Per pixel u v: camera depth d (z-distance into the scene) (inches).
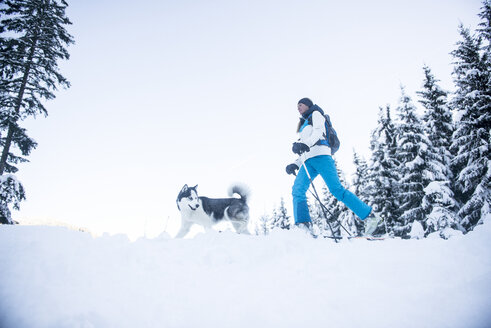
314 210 803.4
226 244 104.3
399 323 53.7
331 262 86.2
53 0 529.0
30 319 54.5
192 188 252.1
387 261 83.8
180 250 100.0
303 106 152.1
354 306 61.0
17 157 460.8
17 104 458.6
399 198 599.2
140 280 74.7
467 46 545.0
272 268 87.0
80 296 63.5
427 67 628.1
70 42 520.7
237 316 60.6
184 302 66.4
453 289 63.1
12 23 483.2
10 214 405.1
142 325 57.0
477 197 474.3
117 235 101.0
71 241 87.6
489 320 51.1
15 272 68.0
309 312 60.4
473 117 518.3
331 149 149.4
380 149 660.7
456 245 86.9
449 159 569.3
